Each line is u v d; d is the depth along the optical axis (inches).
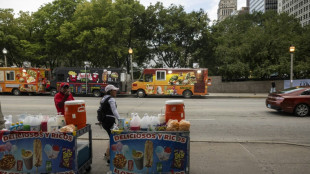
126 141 154.5
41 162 151.3
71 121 163.5
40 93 925.2
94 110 478.3
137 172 154.3
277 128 325.1
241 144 243.3
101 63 1039.6
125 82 852.0
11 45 1002.1
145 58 1116.5
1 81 844.0
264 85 979.9
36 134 150.9
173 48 973.2
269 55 946.1
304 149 225.9
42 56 976.9
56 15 979.3
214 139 267.7
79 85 810.8
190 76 784.3
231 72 959.6
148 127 160.9
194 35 1051.3
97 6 911.7
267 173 170.7
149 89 798.5
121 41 945.5
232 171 174.7
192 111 474.9
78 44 940.0
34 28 1013.8
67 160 149.9
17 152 151.9
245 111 476.7
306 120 381.1
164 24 1006.4
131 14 987.9
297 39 967.0
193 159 199.3
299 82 920.9
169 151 151.9
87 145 178.7
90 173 172.6
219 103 620.4
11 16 990.4
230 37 1080.8
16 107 514.9
